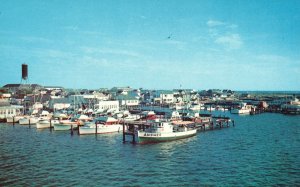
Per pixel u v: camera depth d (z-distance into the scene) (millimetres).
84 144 68438
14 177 44312
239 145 68500
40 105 139500
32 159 54531
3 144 67938
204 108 179875
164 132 72625
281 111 158500
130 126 87375
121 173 46562
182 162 53125
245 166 50750
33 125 99625
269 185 41688
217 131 91000
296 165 51375
